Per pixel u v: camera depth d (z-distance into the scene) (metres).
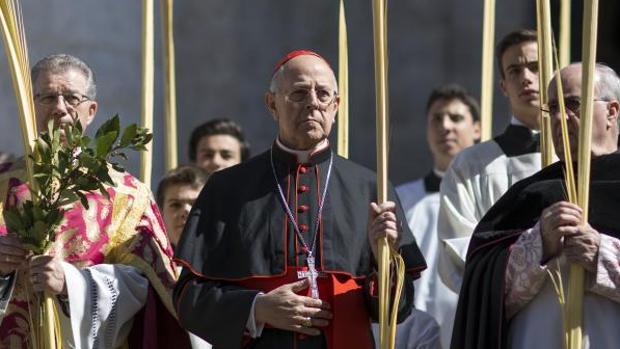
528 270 22.80
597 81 23.56
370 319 24.00
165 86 29.56
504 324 23.17
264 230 24.11
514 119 29.23
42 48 45.97
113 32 47.38
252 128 49.78
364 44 50.38
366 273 24.00
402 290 23.75
